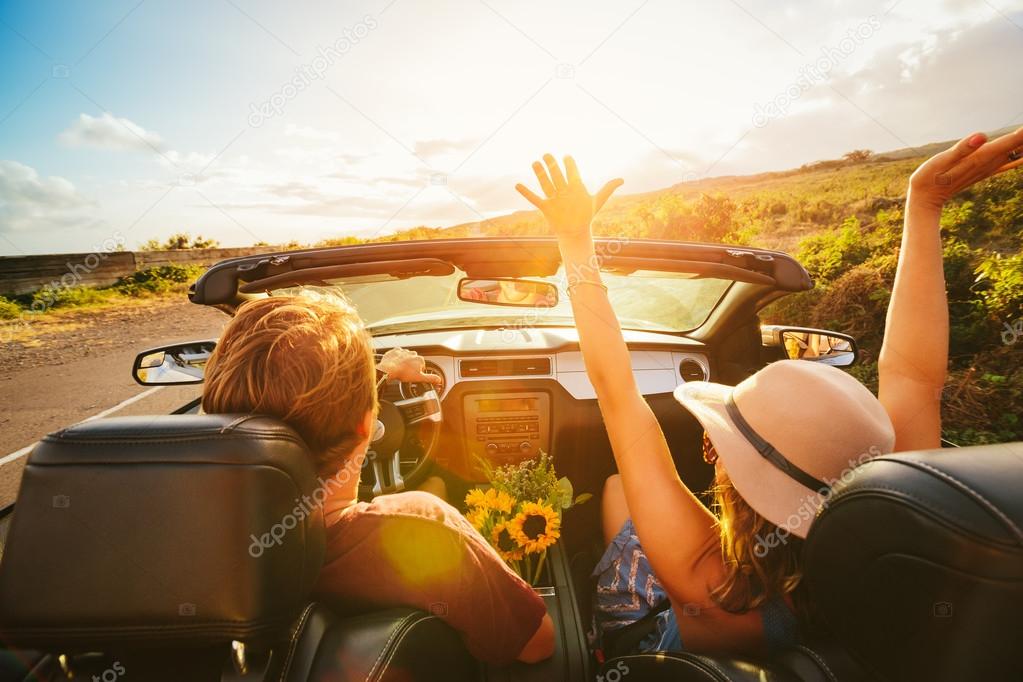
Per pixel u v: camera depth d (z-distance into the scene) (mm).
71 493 661
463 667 1031
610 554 1604
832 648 776
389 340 2842
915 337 1153
